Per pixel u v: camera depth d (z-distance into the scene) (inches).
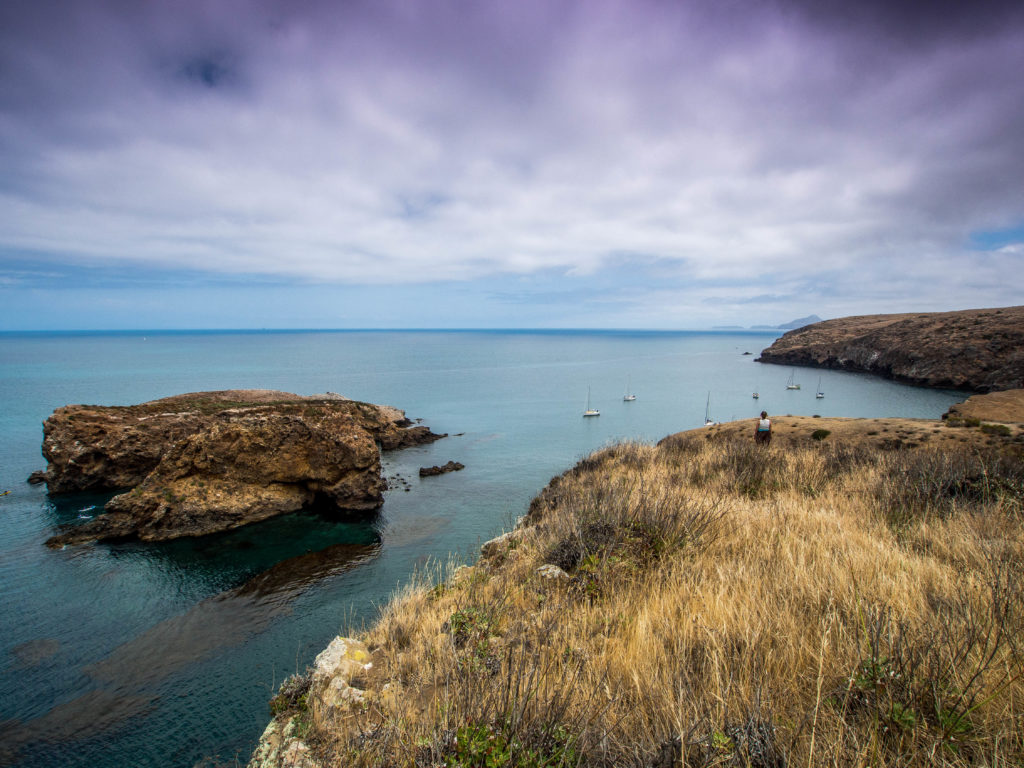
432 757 109.8
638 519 278.4
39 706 338.0
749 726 98.9
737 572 196.9
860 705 108.6
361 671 211.3
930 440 692.1
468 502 880.3
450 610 247.1
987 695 104.3
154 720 322.3
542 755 105.7
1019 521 247.3
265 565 589.6
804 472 446.0
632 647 152.1
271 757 169.3
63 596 503.8
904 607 143.9
